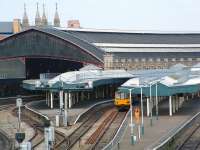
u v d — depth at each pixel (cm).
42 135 7156
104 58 14312
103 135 6906
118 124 7950
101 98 12550
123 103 9662
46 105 11212
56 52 13775
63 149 5878
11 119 9362
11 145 6159
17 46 13812
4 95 14100
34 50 13788
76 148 5984
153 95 8438
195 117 7994
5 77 14012
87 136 6900
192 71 11988
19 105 4812
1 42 13800
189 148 5644
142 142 5838
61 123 8138
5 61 13950
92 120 8631
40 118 8981
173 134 6019
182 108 9712
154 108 9781
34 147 6056
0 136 7194
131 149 5409
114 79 11694
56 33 13712
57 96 12056
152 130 6800
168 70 12619
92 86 10069
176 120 7812
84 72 11469
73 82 10056
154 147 5162
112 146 5431
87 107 10125
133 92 8569
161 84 8431
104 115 9262
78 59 13800
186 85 8575
